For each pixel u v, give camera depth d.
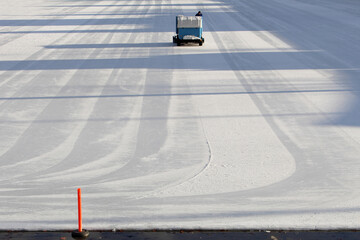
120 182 12.37
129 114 17.86
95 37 35.28
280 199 11.44
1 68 25.73
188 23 30.95
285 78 23.12
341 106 18.72
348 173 12.82
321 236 9.95
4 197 11.60
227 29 38.62
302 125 16.61
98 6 57.19
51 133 15.99
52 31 38.44
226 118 17.38
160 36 35.25
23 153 14.34
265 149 14.48
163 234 10.05
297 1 61.91
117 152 14.34
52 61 27.36
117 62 26.84
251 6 55.88
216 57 28.05
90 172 12.98
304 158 13.80
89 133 15.95
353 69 24.98
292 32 37.06
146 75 23.81
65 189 12.01
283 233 10.07
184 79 23.00
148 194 11.72
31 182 12.41
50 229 10.20
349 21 43.06
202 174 12.80
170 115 17.73
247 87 21.56
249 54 28.86
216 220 10.54
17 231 10.15
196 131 16.06
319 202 11.30
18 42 33.69
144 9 53.25
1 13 51.47
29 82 22.67
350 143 14.95
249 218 10.61
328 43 32.41
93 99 19.78
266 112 18.02
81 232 9.80
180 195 11.66
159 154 14.17
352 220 10.52
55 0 65.94
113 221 10.52
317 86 21.66
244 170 13.02
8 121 17.17
